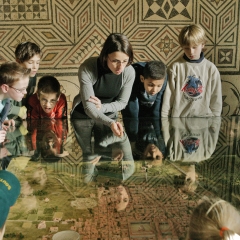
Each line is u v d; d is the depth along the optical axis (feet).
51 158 5.52
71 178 4.88
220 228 2.80
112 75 6.65
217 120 7.36
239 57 9.29
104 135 6.48
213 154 5.75
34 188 4.64
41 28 8.87
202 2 8.91
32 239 3.67
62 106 7.59
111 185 4.74
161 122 7.20
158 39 9.09
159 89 7.03
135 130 6.74
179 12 8.95
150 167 5.30
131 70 6.80
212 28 9.09
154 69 6.80
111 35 6.31
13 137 6.31
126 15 8.90
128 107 7.38
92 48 9.07
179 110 7.45
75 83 9.17
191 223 3.06
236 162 5.47
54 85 7.40
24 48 6.98
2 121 6.41
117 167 5.24
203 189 4.65
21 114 7.26
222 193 4.53
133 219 4.00
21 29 8.86
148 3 8.84
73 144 6.06
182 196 4.48
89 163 5.37
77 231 3.79
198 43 6.89
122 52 6.12
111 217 4.04
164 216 4.05
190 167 5.29
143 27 9.00
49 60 9.05
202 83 7.29
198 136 6.51
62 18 8.83
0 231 3.18
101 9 8.82
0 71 5.90
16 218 4.00
